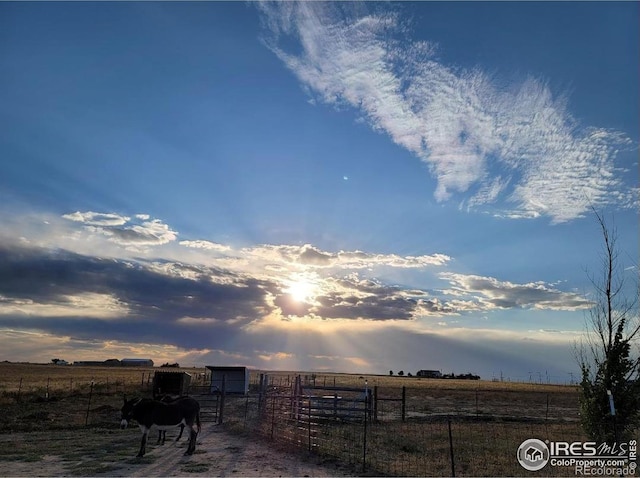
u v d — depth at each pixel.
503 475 13.16
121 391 45.12
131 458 15.12
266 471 13.41
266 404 23.50
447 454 16.05
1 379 72.31
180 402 15.98
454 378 170.50
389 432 21.25
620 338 11.88
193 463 14.39
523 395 54.88
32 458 14.98
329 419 25.11
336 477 12.78
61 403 34.69
